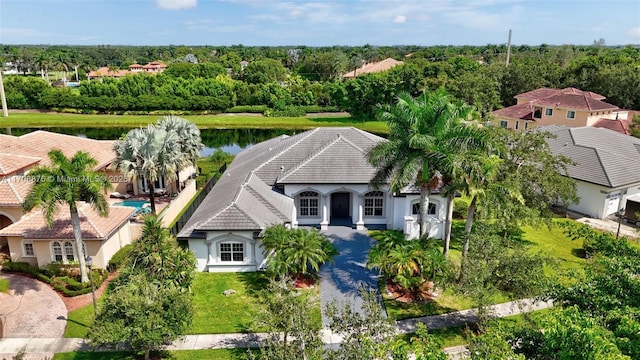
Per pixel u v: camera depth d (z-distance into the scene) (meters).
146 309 18.78
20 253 29.47
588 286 15.11
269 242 27.67
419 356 12.59
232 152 73.00
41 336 22.64
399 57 191.75
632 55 108.06
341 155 36.16
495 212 25.58
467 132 25.73
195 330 23.22
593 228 37.22
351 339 16.83
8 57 196.00
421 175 27.12
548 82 91.75
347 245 33.22
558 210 40.75
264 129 97.12
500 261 22.09
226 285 28.00
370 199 36.34
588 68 88.69
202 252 29.62
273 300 19.48
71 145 44.28
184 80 118.56
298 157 38.66
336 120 102.44
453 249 32.56
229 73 172.25
